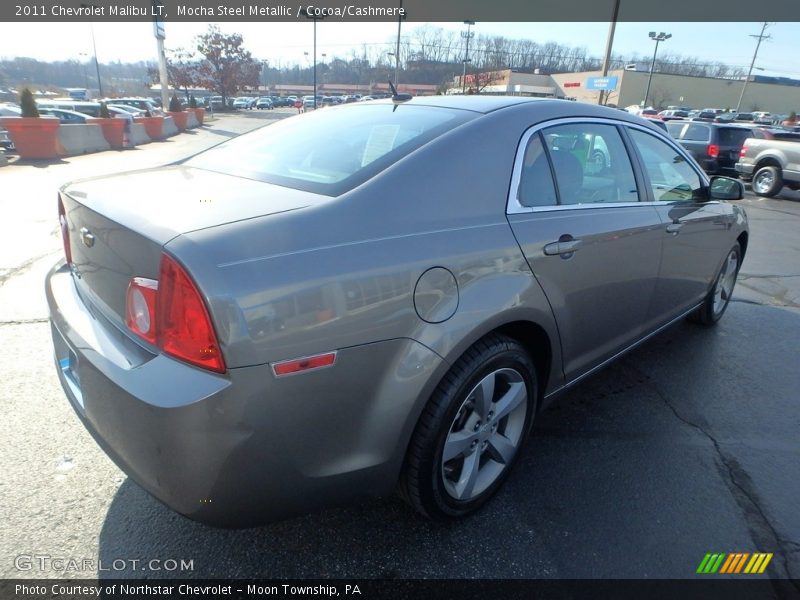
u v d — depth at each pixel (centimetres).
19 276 516
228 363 150
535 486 254
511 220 223
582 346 271
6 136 1753
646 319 328
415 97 287
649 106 7081
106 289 186
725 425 313
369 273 174
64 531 218
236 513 167
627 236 279
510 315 212
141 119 2506
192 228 162
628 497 250
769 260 716
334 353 166
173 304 153
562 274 239
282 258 161
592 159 278
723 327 464
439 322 189
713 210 378
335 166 216
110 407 168
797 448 293
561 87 6944
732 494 255
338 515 232
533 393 246
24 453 263
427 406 197
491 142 228
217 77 6222
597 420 313
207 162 262
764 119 5381
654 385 357
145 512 229
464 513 229
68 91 7138
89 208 192
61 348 218
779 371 384
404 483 207
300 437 166
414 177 202
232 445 154
